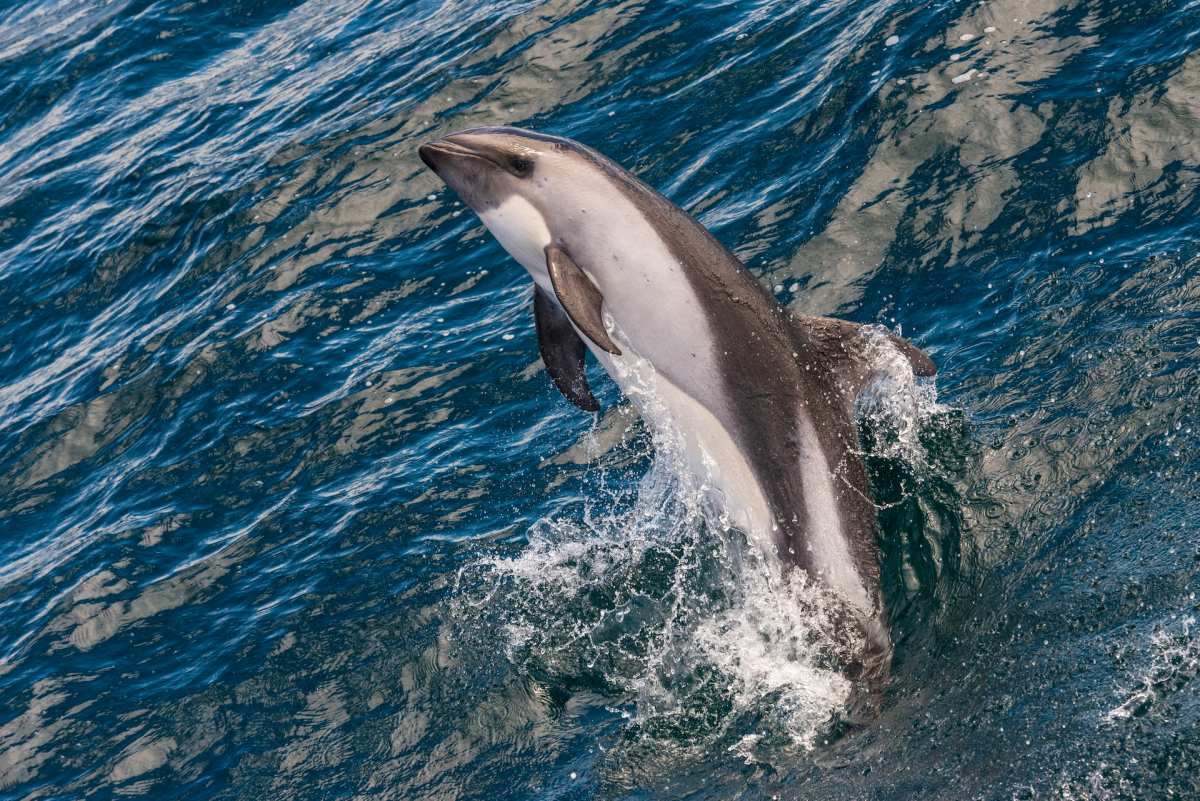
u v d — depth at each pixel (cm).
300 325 4641
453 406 4006
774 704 2678
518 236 3067
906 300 3675
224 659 3300
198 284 5109
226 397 4409
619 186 2938
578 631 3034
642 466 3522
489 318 4388
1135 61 4078
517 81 5500
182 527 3894
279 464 4016
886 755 2472
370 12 6944
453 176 3095
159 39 7425
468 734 2877
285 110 6141
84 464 4400
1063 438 2953
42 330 5297
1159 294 3275
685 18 5494
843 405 2809
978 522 2825
